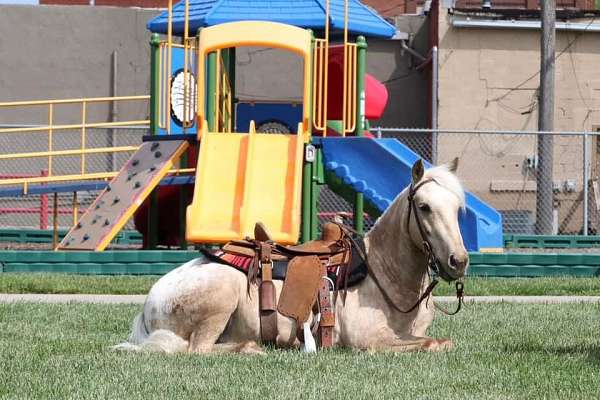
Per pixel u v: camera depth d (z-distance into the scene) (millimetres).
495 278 17625
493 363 8711
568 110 35031
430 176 8836
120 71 37219
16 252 17875
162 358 8672
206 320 8859
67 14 37094
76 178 21328
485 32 34656
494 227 19484
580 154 34469
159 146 20188
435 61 34469
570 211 33188
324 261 9016
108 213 19078
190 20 21609
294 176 18156
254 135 18703
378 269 9008
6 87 36938
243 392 7504
